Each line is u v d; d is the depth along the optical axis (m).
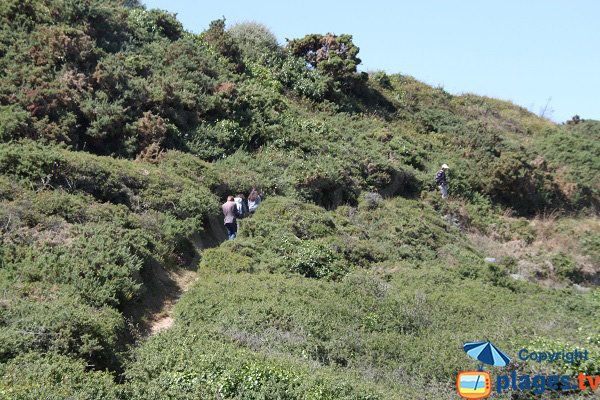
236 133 25.88
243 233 19.95
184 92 25.83
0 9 24.33
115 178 18.91
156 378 11.12
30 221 15.74
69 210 16.67
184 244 18.88
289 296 15.67
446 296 17.80
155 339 13.05
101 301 13.92
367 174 27.77
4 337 11.15
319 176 25.06
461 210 28.81
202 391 10.51
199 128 25.11
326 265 19.03
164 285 16.84
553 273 25.22
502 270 21.70
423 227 24.53
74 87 22.64
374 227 23.91
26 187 17.06
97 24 27.20
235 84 28.86
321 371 11.78
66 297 13.38
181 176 21.45
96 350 11.87
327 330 14.19
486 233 28.83
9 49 22.84
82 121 22.16
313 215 22.11
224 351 11.90
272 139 26.86
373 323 15.23
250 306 14.70
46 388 9.71
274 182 23.88
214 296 15.46
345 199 25.84
